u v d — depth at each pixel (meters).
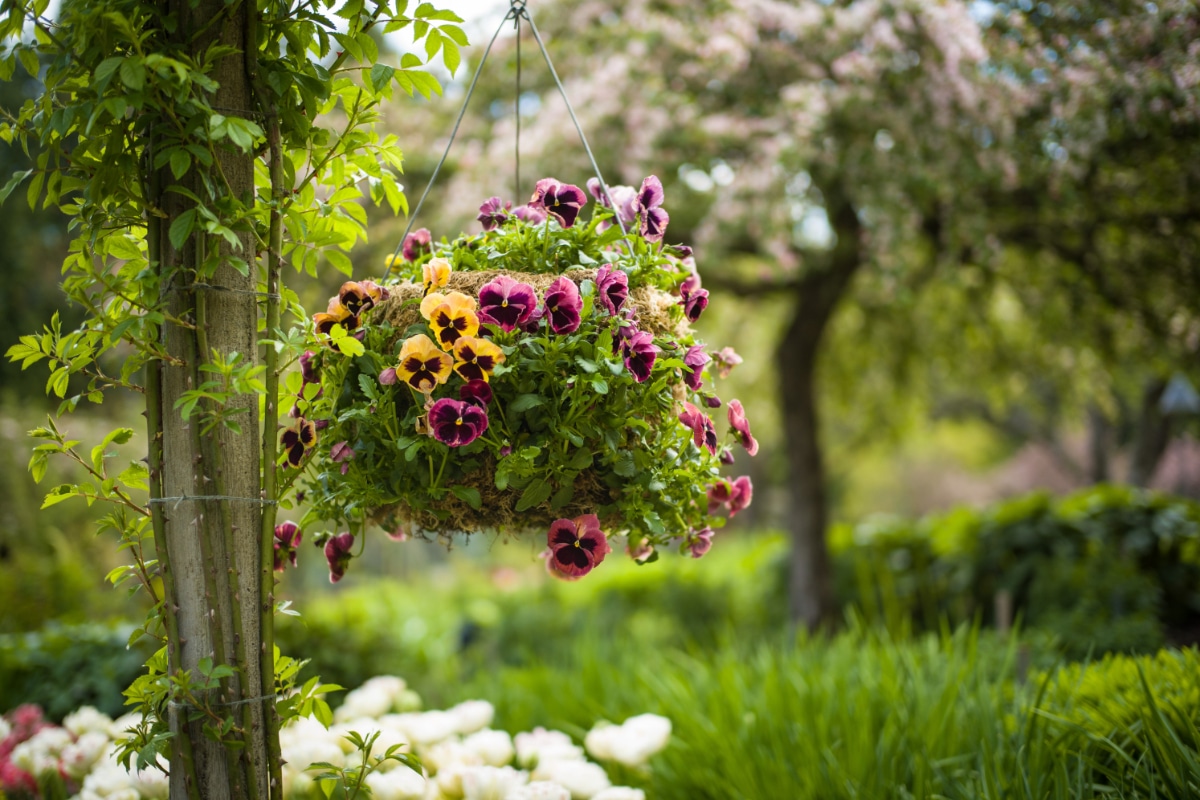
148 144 1.50
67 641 3.96
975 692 2.56
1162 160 3.99
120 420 7.35
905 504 18.42
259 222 1.55
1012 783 1.99
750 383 8.31
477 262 1.74
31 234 9.54
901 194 4.25
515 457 1.47
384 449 1.56
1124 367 5.70
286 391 1.66
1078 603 4.25
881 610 5.43
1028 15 3.88
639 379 1.50
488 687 3.84
